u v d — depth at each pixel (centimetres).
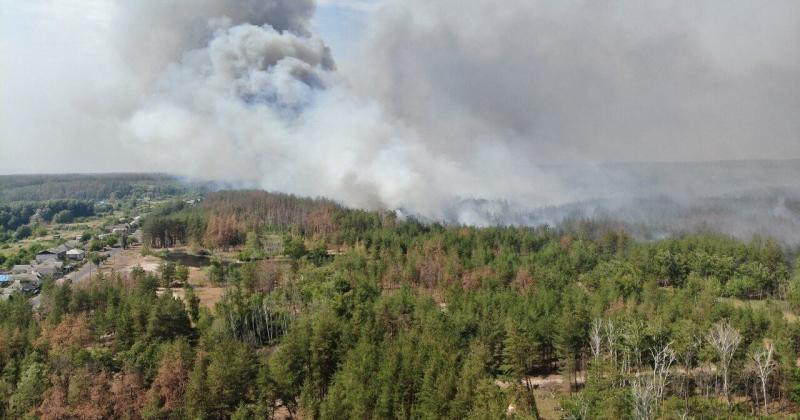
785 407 7781
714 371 8675
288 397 7306
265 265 14538
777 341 8638
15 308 10319
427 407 6350
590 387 7525
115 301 10738
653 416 6800
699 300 11869
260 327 10169
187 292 11456
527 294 11212
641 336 8619
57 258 19700
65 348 8250
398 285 13312
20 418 6850
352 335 8138
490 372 8562
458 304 10525
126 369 7525
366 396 6456
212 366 7081
